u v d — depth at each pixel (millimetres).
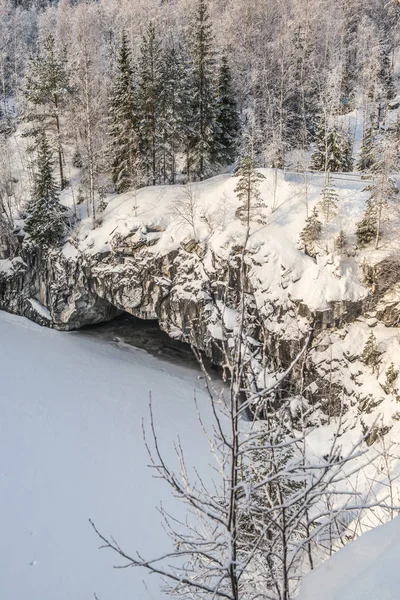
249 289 26641
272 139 37250
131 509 18125
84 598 14305
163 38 57625
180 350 33625
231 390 3633
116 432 23031
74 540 16453
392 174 29438
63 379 28062
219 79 40031
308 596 3070
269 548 4562
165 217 32406
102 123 42469
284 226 28062
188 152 39031
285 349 24531
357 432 20688
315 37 57750
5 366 29031
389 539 3305
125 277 32250
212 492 18203
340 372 23047
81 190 38938
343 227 26781
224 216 30094
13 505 17672
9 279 39281
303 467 3682
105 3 83250
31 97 40219
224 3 73688
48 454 21000
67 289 35344
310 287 24859
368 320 24016
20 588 14422
